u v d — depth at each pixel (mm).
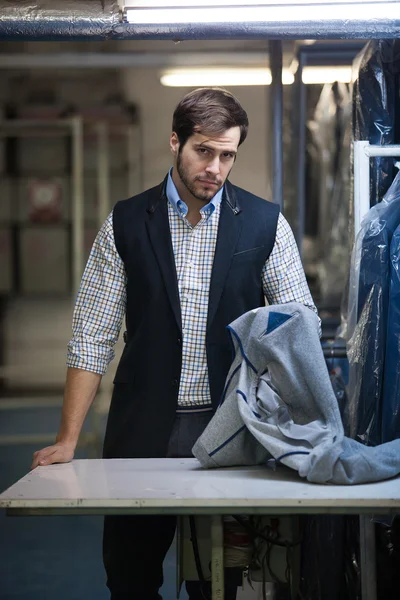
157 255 2627
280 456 2191
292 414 2377
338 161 5578
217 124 2406
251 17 2664
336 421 2275
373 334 2682
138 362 2656
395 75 2967
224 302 2627
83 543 4879
